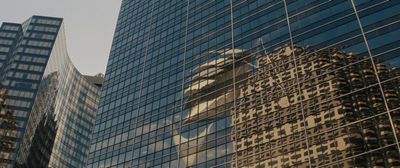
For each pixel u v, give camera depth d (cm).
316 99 6131
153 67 9856
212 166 6800
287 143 6047
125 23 12219
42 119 16662
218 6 9606
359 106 5606
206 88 8106
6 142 14088
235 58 8050
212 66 8394
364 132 5344
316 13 7238
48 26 18025
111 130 9375
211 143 7131
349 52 6247
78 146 19025
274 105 6656
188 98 8294
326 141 5619
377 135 5216
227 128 7094
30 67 16400
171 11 10962
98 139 9462
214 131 7262
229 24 8881
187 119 7925
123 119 9350
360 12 6581
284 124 6284
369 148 5181
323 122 5822
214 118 7469
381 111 5362
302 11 7512
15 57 16562
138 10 12225
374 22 6278
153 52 10269
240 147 6644
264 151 6269
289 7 7831
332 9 7031
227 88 7706
